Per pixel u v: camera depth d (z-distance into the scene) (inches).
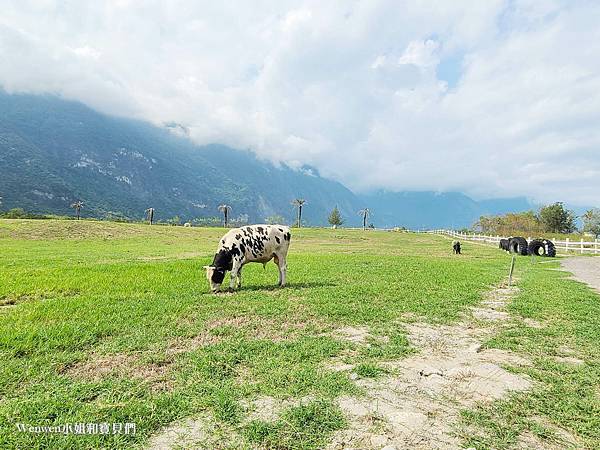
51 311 385.7
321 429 190.4
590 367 284.0
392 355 297.1
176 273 664.4
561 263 1174.3
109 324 350.6
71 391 225.3
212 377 249.9
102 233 2009.1
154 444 181.2
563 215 3437.5
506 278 740.0
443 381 254.1
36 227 1905.8
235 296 486.6
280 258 583.2
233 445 179.2
